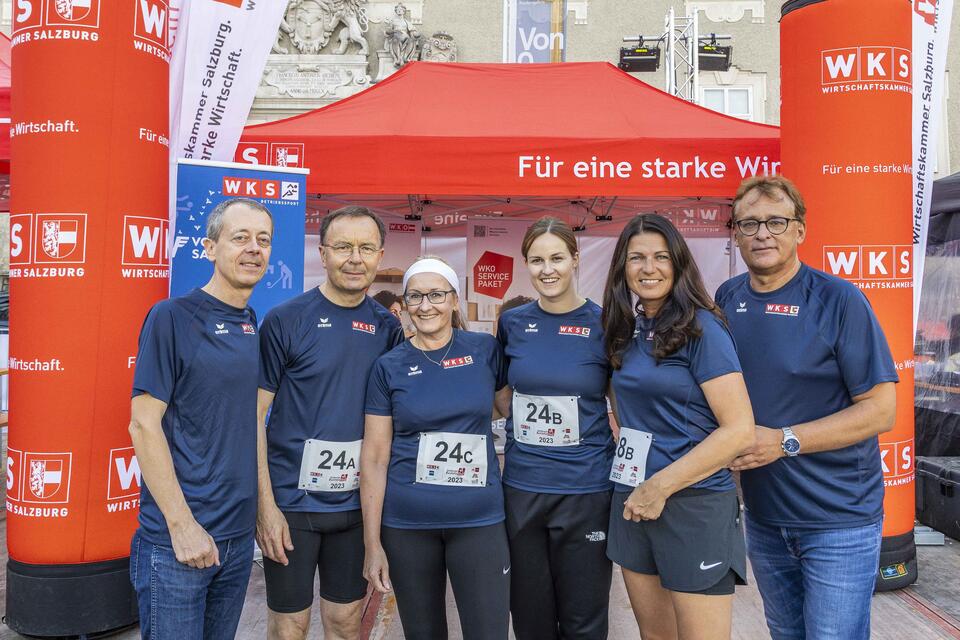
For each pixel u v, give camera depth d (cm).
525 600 216
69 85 275
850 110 324
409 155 395
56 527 278
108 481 283
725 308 211
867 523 187
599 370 211
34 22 277
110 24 279
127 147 283
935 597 335
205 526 179
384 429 211
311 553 212
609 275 202
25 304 281
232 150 392
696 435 186
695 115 463
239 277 187
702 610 183
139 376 173
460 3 1148
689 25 1052
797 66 337
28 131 279
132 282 286
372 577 203
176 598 178
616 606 333
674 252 189
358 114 455
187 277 347
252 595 341
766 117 1141
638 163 393
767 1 1137
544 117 445
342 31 1127
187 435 180
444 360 209
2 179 629
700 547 183
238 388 187
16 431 284
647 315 200
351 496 215
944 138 1104
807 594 193
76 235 276
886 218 325
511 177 394
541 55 809
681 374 187
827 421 183
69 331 276
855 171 325
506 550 206
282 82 1123
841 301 189
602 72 539
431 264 208
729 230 643
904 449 338
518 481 212
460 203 621
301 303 218
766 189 194
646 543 193
